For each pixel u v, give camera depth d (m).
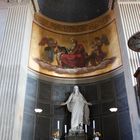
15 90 9.53
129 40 6.25
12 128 8.70
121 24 11.05
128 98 9.70
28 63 11.69
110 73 11.89
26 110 10.66
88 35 14.14
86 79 12.68
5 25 11.45
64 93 12.38
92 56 13.36
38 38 13.02
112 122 10.85
